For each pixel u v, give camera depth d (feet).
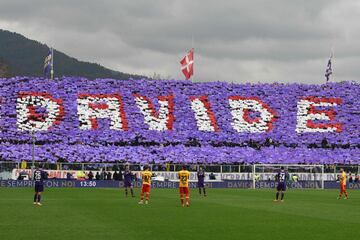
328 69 389.80
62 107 339.36
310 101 370.12
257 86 378.32
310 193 228.63
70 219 110.11
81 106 342.64
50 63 365.61
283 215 123.75
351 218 118.93
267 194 213.25
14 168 269.85
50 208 135.95
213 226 100.58
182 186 147.13
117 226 98.94
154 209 135.13
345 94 377.71
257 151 328.08
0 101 335.67
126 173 187.42
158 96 359.25
